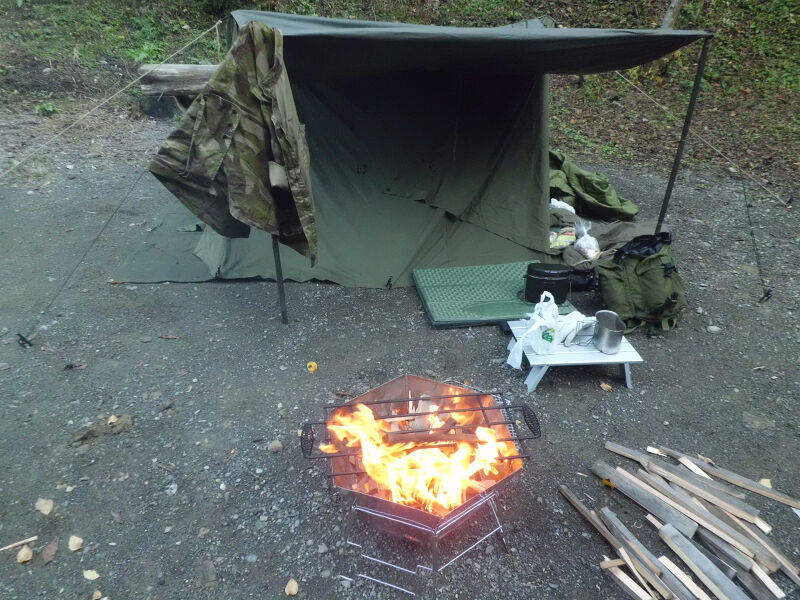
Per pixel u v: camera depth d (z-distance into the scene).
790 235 6.04
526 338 3.64
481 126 5.03
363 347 4.05
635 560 2.43
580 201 6.24
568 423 3.35
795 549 2.55
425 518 2.27
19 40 9.32
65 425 3.23
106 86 8.91
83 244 5.40
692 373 3.84
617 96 10.31
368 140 4.99
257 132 3.49
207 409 3.39
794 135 8.71
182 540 2.57
